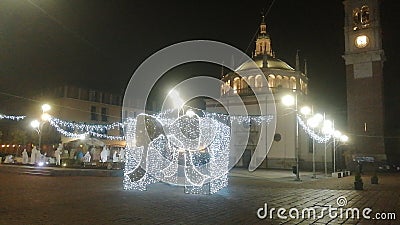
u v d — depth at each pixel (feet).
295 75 188.03
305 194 59.77
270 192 61.62
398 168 182.91
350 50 202.80
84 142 118.83
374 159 186.39
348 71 202.28
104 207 40.19
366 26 200.44
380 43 197.47
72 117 173.58
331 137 154.51
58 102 174.19
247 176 109.19
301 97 179.83
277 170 154.92
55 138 158.20
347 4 207.72
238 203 46.03
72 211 37.11
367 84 196.75
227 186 70.95
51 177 78.84
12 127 174.50
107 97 187.83
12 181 68.08
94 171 87.10
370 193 63.87
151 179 74.18
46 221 31.96
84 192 53.67
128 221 32.83
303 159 166.40
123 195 51.60
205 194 55.31
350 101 199.62
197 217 35.55
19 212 36.04
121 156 113.29
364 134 193.47
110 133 185.37
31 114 174.60
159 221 33.19
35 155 105.60
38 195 48.98
